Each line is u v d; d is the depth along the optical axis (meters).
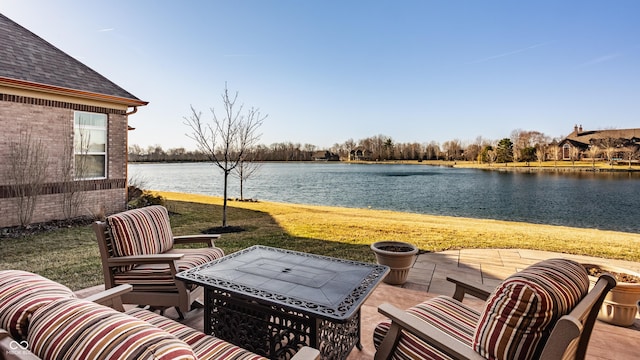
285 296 2.04
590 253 5.57
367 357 2.57
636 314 3.28
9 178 6.93
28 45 8.22
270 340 2.17
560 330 1.24
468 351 1.47
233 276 2.38
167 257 2.85
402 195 22.25
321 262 2.74
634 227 11.98
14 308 1.18
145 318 2.01
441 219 10.05
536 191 25.48
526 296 1.29
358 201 18.92
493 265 4.89
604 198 21.45
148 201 9.95
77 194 7.96
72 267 4.55
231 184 27.61
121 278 2.99
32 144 7.19
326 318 1.79
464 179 36.00
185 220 8.64
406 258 4.00
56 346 0.95
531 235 7.13
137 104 9.05
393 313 1.81
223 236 6.69
